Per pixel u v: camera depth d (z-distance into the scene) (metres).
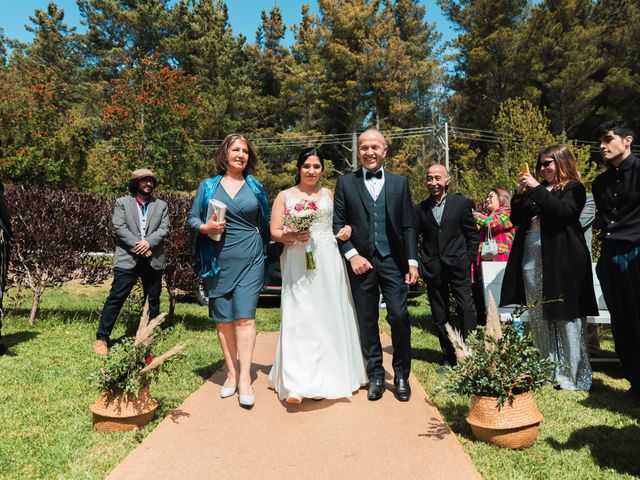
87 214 7.11
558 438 3.24
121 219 5.46
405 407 3.75
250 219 4.00
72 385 4.21
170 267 6.96
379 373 4.05
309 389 3.79
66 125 21.19
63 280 6.85
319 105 41.44
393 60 39.38
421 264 5.02
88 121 22.45
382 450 3.02
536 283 4.41
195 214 4.04
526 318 4.52
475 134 33.59
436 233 4.92
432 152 35.69
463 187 14.20
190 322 7.44
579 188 4.22
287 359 3.89
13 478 2.68
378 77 39.97
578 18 33.75
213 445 3.08
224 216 3.78
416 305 9.52
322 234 4.02
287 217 3.85
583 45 31.53
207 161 31.97
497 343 3.10
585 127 34.12
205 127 35.53
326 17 40.56
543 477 2.72
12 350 5.27
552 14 32.41
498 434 3.05
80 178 21.55
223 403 3.83
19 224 6.57
